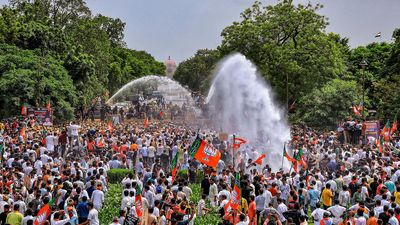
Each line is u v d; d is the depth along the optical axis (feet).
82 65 259.19
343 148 142.31
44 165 104.01
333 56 250.37
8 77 225.97
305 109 236.84
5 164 114.73
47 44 267.80
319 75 245.04
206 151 99.25
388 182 96.43
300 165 124.77
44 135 146.51
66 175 97.14
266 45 247.70
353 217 76.48
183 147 134.82
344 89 225.76
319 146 147.74
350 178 100.94
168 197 84.53
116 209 98.78
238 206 77.30
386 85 236.63
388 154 127.75
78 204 80.84
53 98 230.48
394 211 78.02
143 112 253.44
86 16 317.42
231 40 255.09
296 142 154.30
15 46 251.60
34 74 230.07
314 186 95.40
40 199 85.15
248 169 119.55
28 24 267.80
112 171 121.08
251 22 260.01
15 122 174.60
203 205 90.63
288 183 97.50
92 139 141.90
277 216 77.77
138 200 76.07
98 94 279.49
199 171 125.59
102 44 336.70
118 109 272.51
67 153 140.26
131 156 135.33
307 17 252.21
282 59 242.78
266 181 99.40
